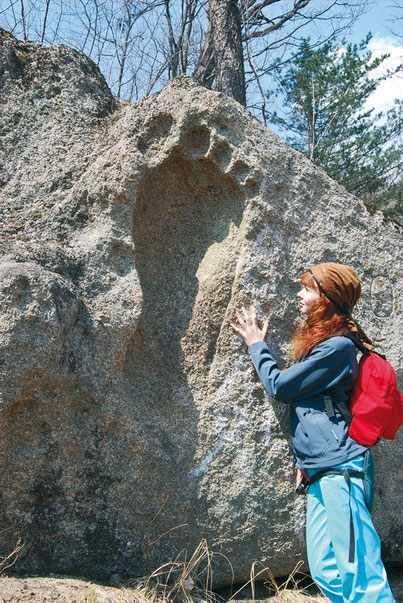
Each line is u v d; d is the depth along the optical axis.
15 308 3.10
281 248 3.69
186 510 3.49
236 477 3.54
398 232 3.99
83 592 3.12
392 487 3.81
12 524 3.28
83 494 3.36
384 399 3.05
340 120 13.16
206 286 3.68
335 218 3.83
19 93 4.06
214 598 3.49
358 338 3.23
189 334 3.68
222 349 3.63
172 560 3.47
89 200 3.62
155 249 3.75
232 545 3.52
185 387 3.62
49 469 3.30
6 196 3.77
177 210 3.78
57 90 4.10
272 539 3.55
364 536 2.93
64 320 3.19
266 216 3.65
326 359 3.09
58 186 3.78
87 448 3.35
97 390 3.34
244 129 3.65
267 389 3.25
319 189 3.81
